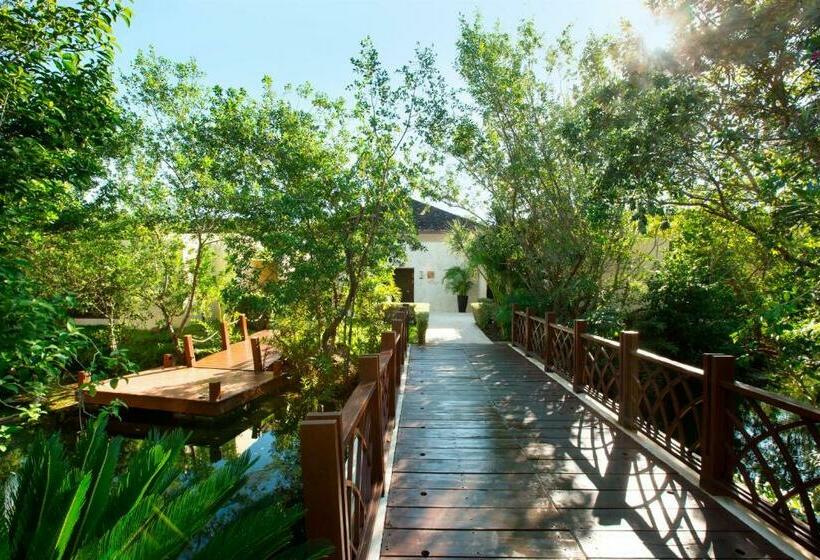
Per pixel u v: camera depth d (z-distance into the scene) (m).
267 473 4.91
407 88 6.96
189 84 10.41
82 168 3.38
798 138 2.96
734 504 2.55
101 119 3.40
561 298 8.04
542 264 8.51
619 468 3.12
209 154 9.02
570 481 2.92
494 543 2.23
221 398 6.67
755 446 2.44
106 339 9.48
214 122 8.02
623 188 3.81
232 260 7.45
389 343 4.27
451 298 16.22
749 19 2.76
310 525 1.58
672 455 3.26
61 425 6.74
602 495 2.72
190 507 1.68
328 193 6.93
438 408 4.66
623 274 8.13
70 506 1.60
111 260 8.61
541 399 5.02
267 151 7.24
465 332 11.27
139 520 1.60
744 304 6.43
